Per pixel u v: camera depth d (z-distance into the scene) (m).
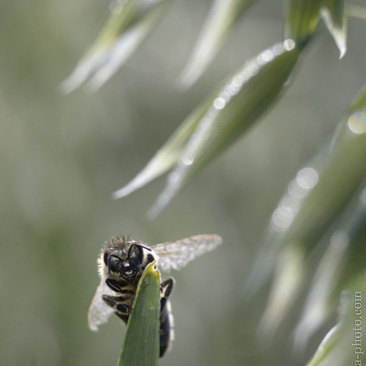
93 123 0.44
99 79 0.27
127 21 0.27
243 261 0.46
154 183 0.45
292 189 0.26
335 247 0.26
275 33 0.46
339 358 0.24
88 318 0.26
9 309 0.41
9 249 0.41
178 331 0.44
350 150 0.26
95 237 0.42
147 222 0.44
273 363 0.43
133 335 0.23
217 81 0.46
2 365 0.40
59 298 0.41
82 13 0.44
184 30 0.46
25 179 0.42
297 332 0.26
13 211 0.42
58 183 0.42
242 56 0.46
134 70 0.46
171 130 0.46
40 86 0.43
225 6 0.27
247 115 0.26
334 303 0.26
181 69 0.46
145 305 0.23
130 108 0.45
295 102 0.47
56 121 0.43
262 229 0.46
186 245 0.26
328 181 0.26
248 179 0.47
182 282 0.45
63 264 0.41
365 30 0.46
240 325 0.44
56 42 0.43
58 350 0.41
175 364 0.44
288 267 0.26
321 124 0.47
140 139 0.45
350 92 0.46
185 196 0.46
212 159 0.26
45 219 0.41
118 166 0.44
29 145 0.42
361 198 0.26
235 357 0.44
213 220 0.46
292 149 0.47
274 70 0.26
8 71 0.43
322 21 0.26
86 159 0.43
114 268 0.26
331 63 0.46
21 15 0.43
